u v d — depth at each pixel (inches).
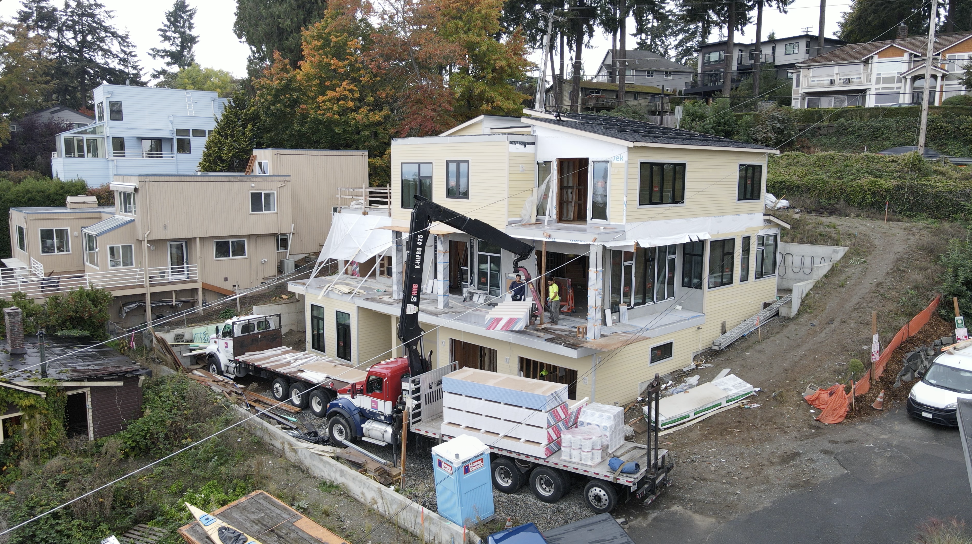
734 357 875.4
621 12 1967.3
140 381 807.7
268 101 1662.2
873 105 1835.6
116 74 3228.3
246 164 1723.7
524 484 655.8
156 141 2026.3
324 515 616.1
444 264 931.3
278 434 754.2
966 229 1096.2
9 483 657.6
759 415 737.0
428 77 1517.0
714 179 901.2
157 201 1256.8
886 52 1808.6
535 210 900.6
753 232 978.7
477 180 911.7
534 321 855.7
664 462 601.3
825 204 1311.5
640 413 768.9
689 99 2140.7
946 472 603.8
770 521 556.4
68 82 3004.4
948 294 925.8
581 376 763.4
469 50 1535.4
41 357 741.9
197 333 1141.7
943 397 687.7
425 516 570.3
